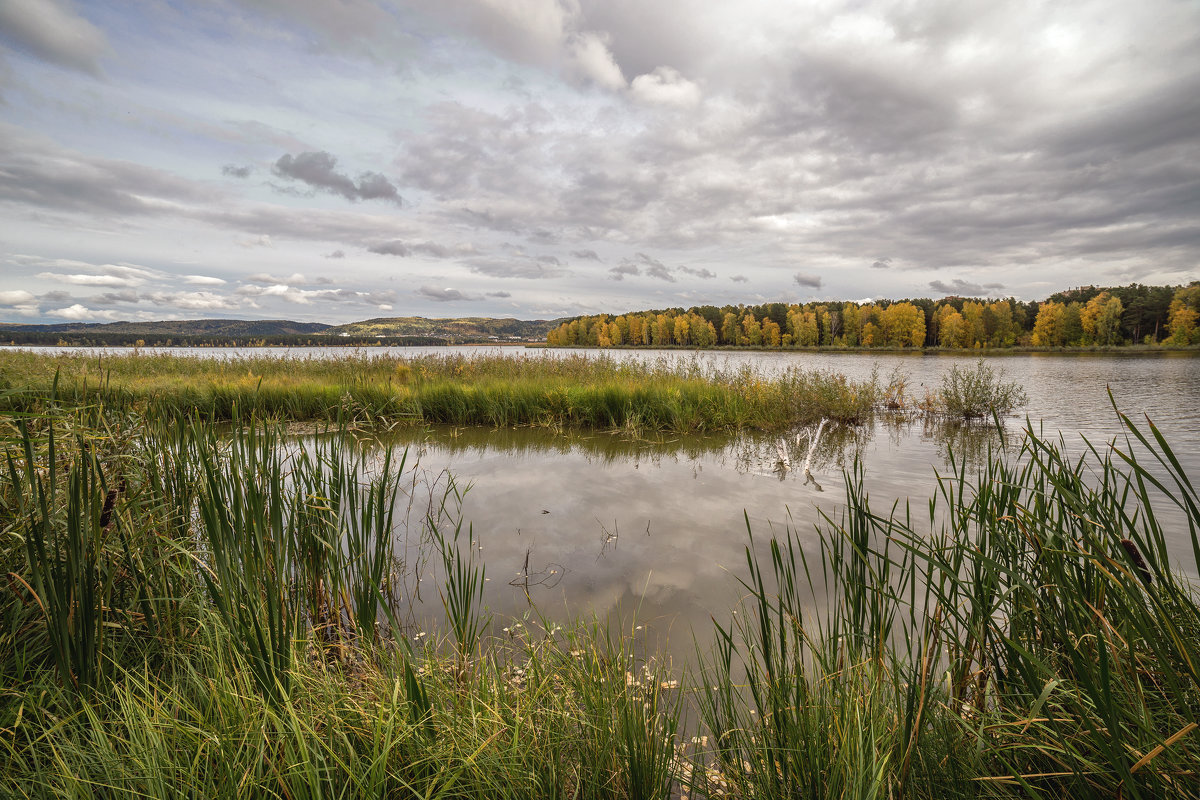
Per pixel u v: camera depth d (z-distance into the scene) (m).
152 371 15.52
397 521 4.79
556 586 3.52
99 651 1.98
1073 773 1.37
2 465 2.45
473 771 1.60
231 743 1.54
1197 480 5.84
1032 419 10.93
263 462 2.81
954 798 1.54
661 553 4.07
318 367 16.38
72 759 1.56
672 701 2.34
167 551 2.52
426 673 2.07
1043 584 1.74
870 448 8.34
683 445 8.75
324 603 3.11
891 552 3.85
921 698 1.66
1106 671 1.15
